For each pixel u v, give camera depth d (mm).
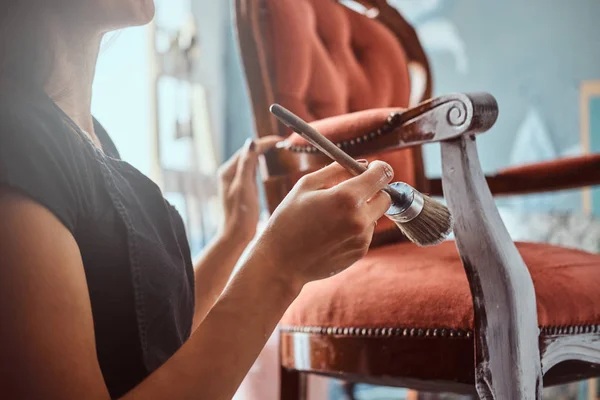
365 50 1530
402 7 3795
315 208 562
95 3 646
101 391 484
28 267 470
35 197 492
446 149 853
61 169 535
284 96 1254
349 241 570
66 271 490
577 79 3422
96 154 626
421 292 904
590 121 3379
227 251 980
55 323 469
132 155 3055
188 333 753
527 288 840
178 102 3291
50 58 617
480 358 833
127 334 616
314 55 1339
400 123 891
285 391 1085
